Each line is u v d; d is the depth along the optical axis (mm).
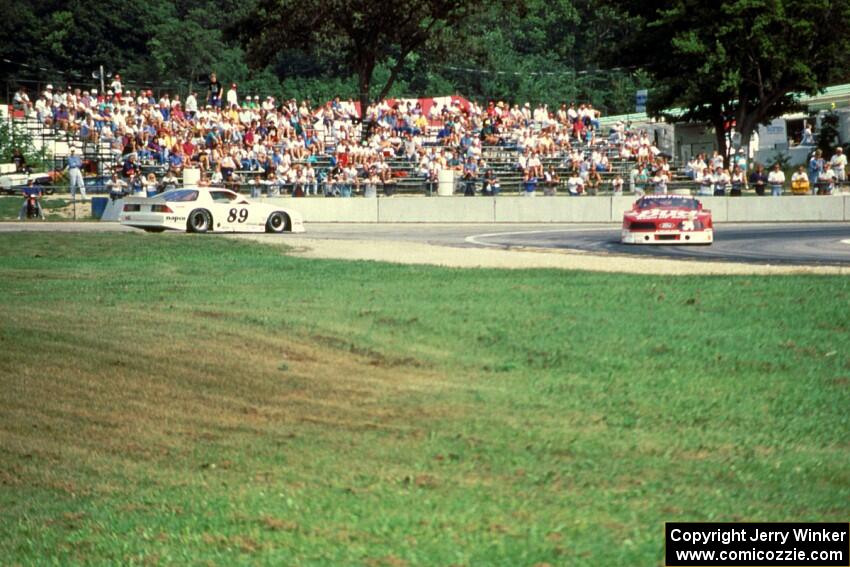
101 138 189125
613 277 72188
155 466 35406
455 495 30609
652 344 49312
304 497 31312
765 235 125500
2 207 167750
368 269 78875
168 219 120750
